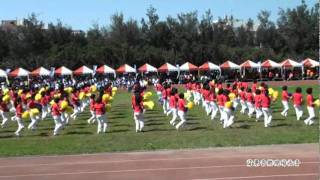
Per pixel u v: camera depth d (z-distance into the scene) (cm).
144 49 8831
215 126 2745
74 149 2133
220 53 9181
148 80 7075
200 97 4075
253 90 3516
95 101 2962
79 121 3183
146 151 2069
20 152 2097
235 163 1770
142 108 2636
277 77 7431
